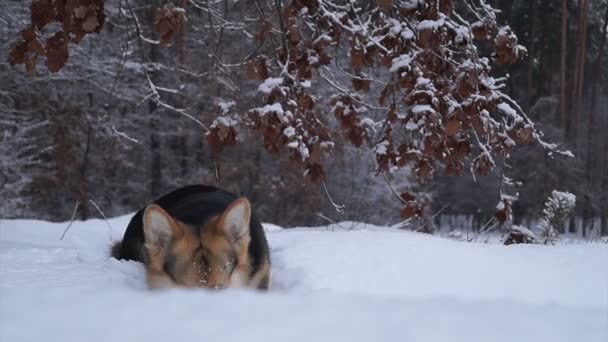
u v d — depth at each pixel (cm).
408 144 941
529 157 3222
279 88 853
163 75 2475
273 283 516
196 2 1093
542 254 565
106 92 2242
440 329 188
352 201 2855
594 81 3647
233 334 180
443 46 885
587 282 480
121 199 2722
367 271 507
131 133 2594
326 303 224
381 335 181
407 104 862
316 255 558
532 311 223
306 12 867
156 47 2359
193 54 2505
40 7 760
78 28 750
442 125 862
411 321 196
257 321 193
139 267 556
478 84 870
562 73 3422
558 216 959
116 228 1030
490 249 586
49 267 560
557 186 3203
